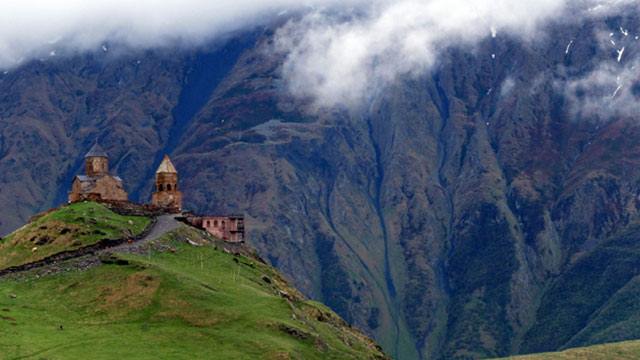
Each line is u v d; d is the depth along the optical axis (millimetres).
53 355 176375
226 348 190375
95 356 178500
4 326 189875
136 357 180125
